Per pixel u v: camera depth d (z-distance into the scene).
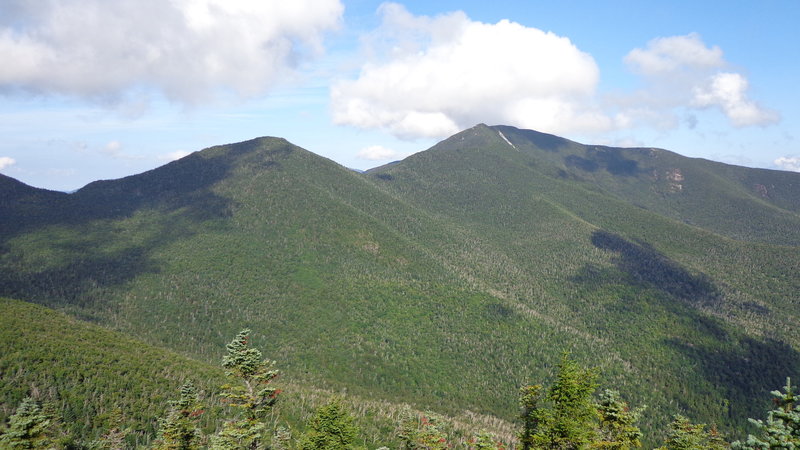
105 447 79.44
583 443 33.16
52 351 111.44
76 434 85.44
